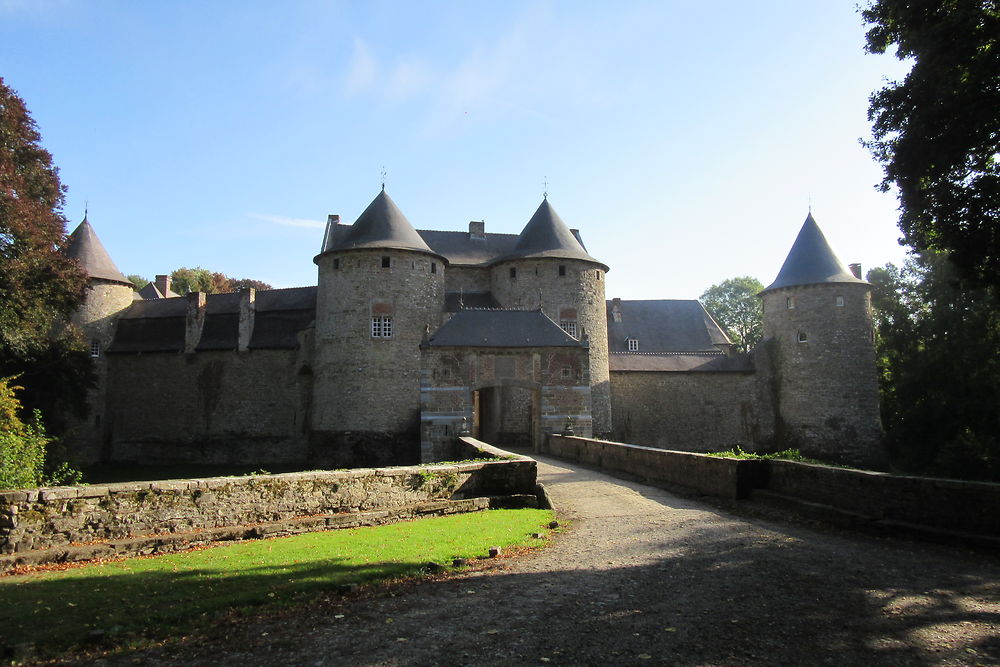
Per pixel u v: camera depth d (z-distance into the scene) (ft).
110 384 134.51
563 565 27.71
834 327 125.18
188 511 34.50
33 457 51.85
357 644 18.26
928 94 44.80
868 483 34.68
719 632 18.70
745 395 128.36
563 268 122.62
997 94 41.57
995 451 94.79
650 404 126.31
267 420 126.31
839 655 16.90
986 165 45.83
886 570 25.25
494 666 16.55
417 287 115.55
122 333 136.77
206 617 20.48
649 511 42.11
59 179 91.45
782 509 40.04
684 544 31.40
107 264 137.90
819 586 23.16
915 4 45.78
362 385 111.34
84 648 18.06
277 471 114.11
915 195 48.37
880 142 50.75
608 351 131.03
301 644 18.33
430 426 86.94
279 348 127.03
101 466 127.24
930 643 17.67
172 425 130.11
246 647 18.16
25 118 85.92
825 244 130.41
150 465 127.95
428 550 30.17
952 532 29.55
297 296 134.62
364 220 119.24
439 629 19.44
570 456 81.10
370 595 23.20
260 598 22.21
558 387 90.38
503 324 92.73
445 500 43.47
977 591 22.33
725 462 45.60
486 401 119.65
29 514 29.89
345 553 29.76
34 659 17.38
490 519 39.42
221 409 128.26
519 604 21.86
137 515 32.99
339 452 110.63
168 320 135.64
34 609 21.13
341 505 39.78
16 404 60.39
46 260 84.58
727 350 150.20
